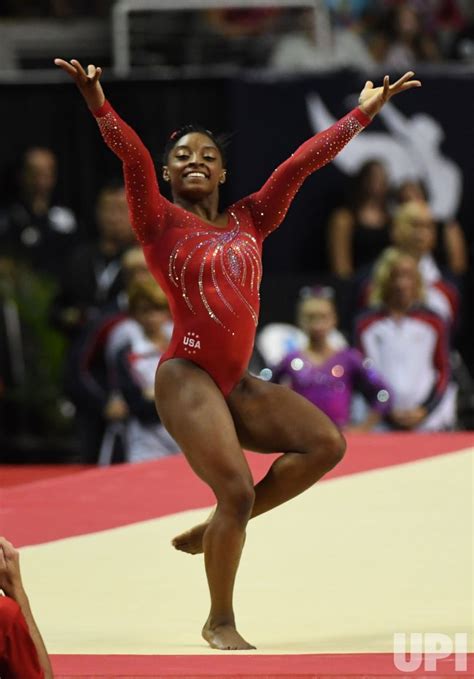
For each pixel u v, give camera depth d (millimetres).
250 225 14922
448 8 41656
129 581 17188
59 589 16812
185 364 14453
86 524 20625
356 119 15125
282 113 34625
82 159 35000
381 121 35094
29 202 34406
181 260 14391
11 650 11039
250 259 14641
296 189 15086
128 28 38156
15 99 34969
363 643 13883
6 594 11570
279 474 14484
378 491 22344
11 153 35000
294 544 19062
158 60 38312
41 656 11430
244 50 38781
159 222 14453
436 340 30219
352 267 34406
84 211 35000
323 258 34875
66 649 13719
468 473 23484
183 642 14117
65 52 40750
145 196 14328
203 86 34656
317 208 34781
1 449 31781
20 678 11117
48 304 32031
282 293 32094
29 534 20031
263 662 12695
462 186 35281
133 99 34656
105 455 28062
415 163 35188
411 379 29953
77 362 28078
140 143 14234
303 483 14508
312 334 28781
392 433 29000
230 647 13633
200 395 14234
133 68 38125
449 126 35250
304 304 28859
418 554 18312
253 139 34562
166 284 14508
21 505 22094
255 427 14617
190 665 12555
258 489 14633
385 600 15977
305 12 39062
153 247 14508
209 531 13898
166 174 15055
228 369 14531
